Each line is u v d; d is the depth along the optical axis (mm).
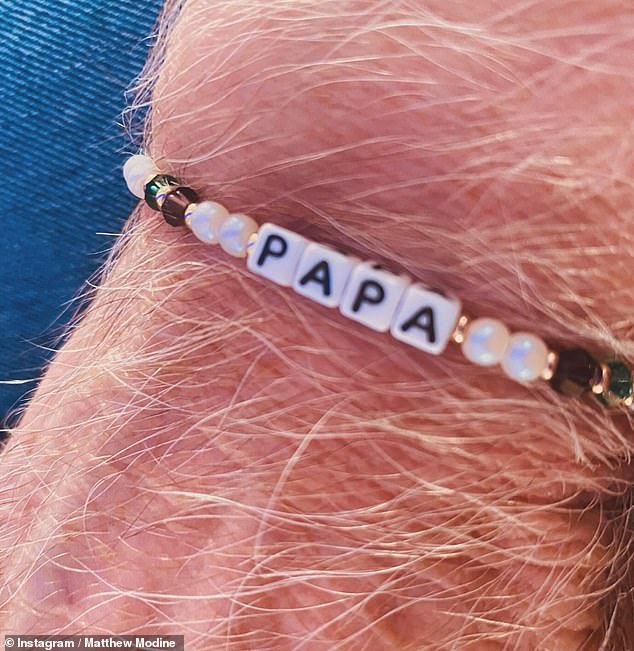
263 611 98
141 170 110
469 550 98
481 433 97
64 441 110
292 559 98
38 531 107
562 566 100
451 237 95
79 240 178
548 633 99
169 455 102
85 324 123
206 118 104
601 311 94
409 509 97
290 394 99
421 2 96
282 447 99
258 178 101
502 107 93
